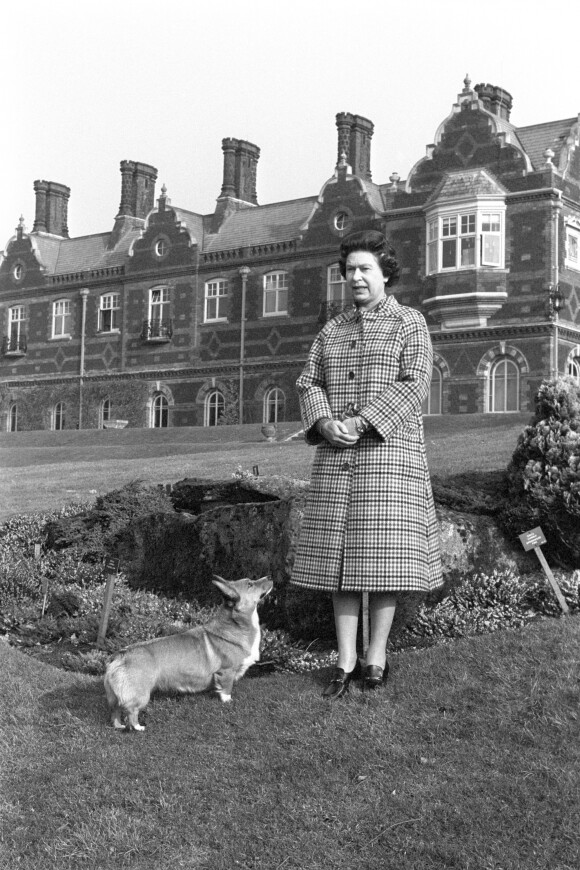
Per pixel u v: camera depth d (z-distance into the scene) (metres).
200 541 8.62
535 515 7.81
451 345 29.89
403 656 5.89
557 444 7.87
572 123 30.41
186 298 38.56
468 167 29.94
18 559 10.45
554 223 28.39
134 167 44.56
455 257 29.66
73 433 35.34
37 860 4.25
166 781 4.75
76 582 9.55
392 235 31.56
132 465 22.28
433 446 20.25
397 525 5.14
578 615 6.46
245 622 5.64
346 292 33.91
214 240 38.94
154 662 5.45
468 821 4.12
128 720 5.36
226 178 39.75
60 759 5.13
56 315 44.03
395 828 4.16
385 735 4.87
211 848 4.21
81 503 13.27
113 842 4.30
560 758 4.50
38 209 47.66
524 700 5.02
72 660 6.91
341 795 4.43
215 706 5.52
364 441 5.25
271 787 4.58
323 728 5.03
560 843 3.93
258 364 35.81
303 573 5.33
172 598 8.85
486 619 7.00
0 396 45.31
